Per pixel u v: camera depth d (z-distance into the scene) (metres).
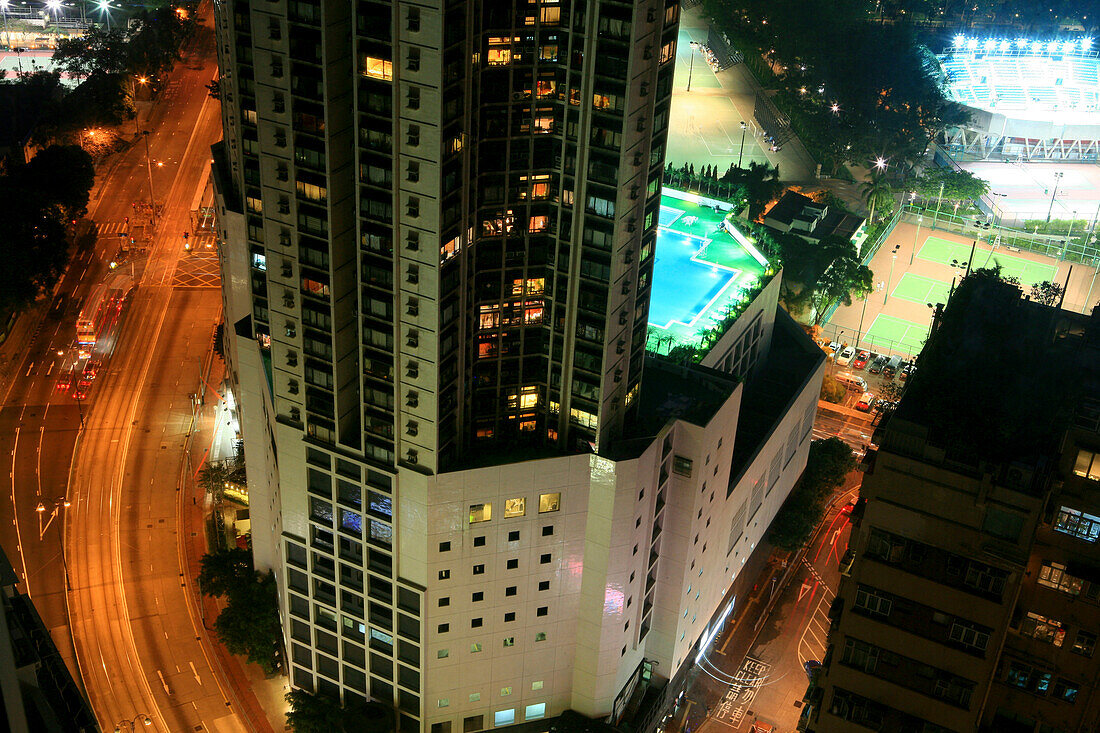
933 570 98.50
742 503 195.75
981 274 121.44
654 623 183.62
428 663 168.00
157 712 183.88
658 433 162.62
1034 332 111.50
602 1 131.88
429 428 150.00
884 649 102.56
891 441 97.12
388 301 144.12
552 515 160.00
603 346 150.38
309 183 141.88
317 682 180.25
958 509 95.44
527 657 172.25
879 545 99.69
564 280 149.38
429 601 162.62
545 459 155.88
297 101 137.62
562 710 179.75
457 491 154.50
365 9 128.38
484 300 151.38
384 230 139.75
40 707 78.81
